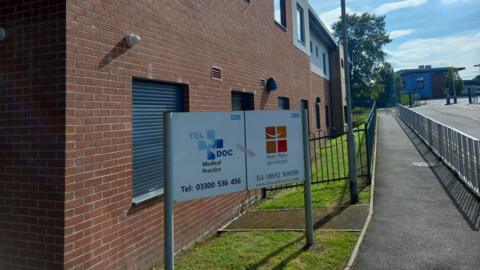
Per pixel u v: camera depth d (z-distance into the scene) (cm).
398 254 482
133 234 485
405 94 7638
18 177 416
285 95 1178
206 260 510
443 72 8675
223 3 770
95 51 436
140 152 530
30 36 415
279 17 1194
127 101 483
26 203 411
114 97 462
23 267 409
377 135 1941
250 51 907
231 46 802
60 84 397
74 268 397
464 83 8838
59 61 399
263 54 997
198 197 429
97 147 433
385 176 955
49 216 397
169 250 402
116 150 462
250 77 902
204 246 586
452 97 7744
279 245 539
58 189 393
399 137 1833
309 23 1694
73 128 403
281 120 514
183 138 422
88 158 421
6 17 429
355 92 6034
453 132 970
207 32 698
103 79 446
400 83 7519
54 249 392
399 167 1065
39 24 411
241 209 809
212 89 709
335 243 528
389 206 698
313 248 514
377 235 552
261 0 997
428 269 438
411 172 990
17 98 420
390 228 580
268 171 497
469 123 2317
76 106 408
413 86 8888
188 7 636
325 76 2197
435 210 660
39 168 405
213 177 444
